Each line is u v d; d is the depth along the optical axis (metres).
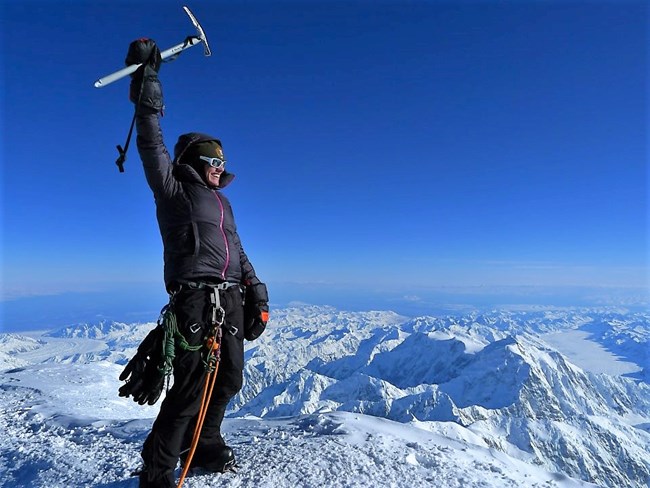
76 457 5.91
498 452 6.33
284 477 4.72
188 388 4.04
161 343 3.94
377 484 4.67
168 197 3.99
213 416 4.61
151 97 3.74
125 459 5.68
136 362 3.92
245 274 4.45
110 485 4.89
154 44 3.77
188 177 4.14
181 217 4.01
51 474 5.49
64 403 10.62
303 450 5.47
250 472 4.79
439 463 5.37
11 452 6.55
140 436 6.79
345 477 4.78
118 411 11.04
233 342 4.23
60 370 14.34
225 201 4.34
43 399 10.85
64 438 7.13
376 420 6.97
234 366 4.28
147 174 3.95
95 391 12.53
